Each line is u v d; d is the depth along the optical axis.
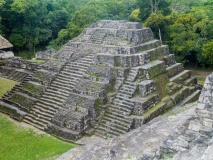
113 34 25.62
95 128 19.78
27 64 31.72
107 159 13.00
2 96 26.22
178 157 9.34
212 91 10.21
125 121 19.28
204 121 10.43
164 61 26.52
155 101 21.38
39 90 23.78
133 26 25.64
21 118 22.23
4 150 18.11
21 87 26.20
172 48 37.91
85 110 19.95
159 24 37.28
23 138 19.61
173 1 54.31
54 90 23.48
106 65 22.66
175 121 17.14
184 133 11.20
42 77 24.89
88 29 27.83
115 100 20.72
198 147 9.58
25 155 17.41
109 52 23.86
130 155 13.07
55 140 19.28
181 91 24.75
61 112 20.73
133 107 19.88
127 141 14.58
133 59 22.41
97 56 23.14
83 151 17.19
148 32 26.61
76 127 19.34
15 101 24.20
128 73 21.88
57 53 27.30
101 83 21.14
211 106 10.24
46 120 21.36
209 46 33.31
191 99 25.31
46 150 17.88
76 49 26.47
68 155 16.78
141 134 15.42
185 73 28.56
